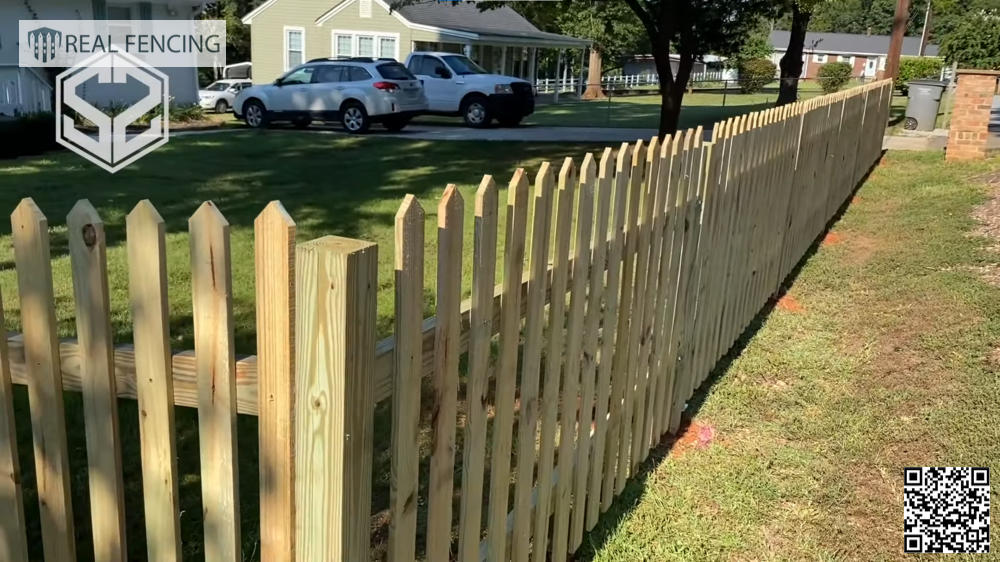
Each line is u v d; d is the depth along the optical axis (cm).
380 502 322
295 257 150
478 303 199
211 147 1398
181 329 482
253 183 995
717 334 441
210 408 167
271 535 166
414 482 183
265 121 1833
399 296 165
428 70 1970
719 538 309
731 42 1478
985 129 1080
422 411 379
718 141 385
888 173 1068
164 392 170
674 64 5422
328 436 154
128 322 485
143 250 163
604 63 4572
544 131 1791
